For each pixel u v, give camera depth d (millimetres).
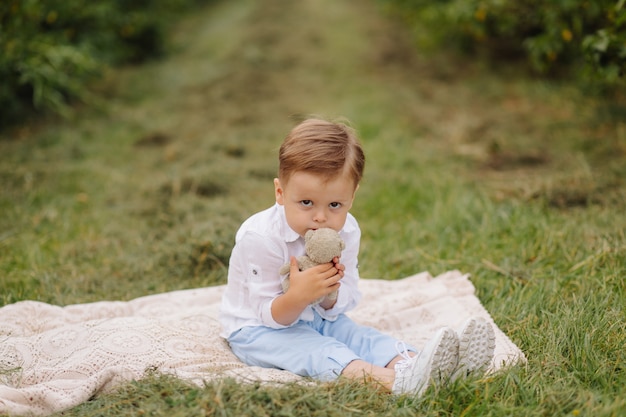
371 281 3473
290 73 8859
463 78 8500
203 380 2152
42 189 4949
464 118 6660
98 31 8297
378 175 5195
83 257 3926
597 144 5523
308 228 2330
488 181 4957
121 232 4309
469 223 4125
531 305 3002
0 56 6145
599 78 4676
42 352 2555
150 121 7066
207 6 14195
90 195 5020
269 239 2434
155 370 2330
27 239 4086
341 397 2152
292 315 2389
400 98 7523
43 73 6438
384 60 9469
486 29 7094
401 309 3145
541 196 4312
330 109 7160
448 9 7609
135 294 3473
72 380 2354
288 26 11320
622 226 3664
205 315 2957
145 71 9117
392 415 2090
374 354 2463
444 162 5508
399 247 4020
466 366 2271
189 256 3746
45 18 7027
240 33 10969
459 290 3283
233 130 6672
